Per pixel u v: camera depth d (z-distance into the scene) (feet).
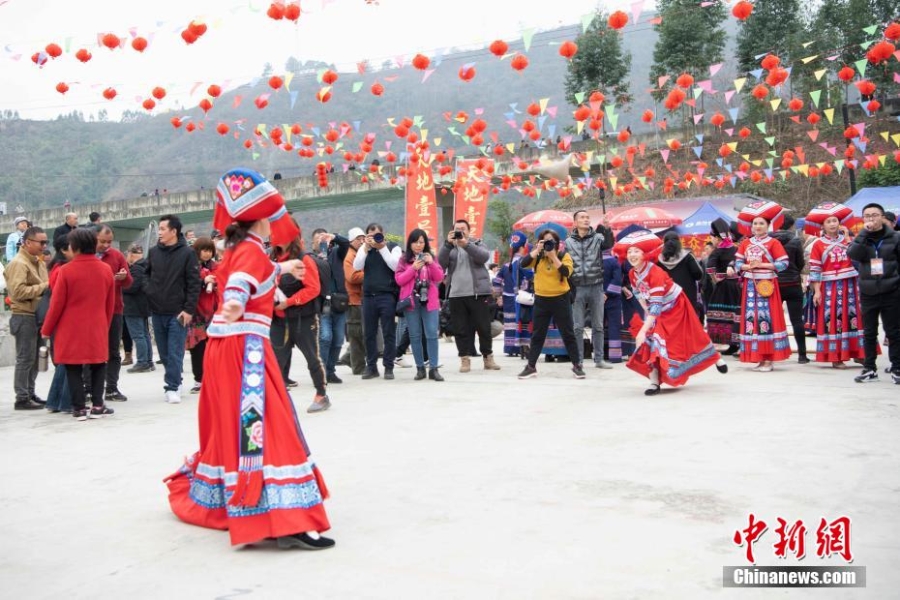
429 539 12.66
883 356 35.27
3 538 13.46
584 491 15.01
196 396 30.19
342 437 20.99
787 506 13.73
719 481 15.37
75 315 25.00
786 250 33.94
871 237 27.07
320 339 31.81
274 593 10.75
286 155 222.48
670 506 13.92
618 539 12.33
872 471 15.74
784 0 98.48
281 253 22.88
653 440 19.17
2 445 21.50
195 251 30.42
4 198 287.69
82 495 16.14
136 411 26.73
